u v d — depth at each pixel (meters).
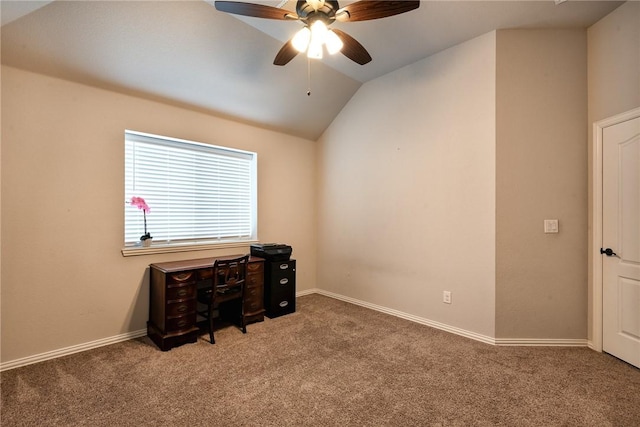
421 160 3.14
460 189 2.84
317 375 2.11
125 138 2.82
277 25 2.58
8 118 2.17
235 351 2.48
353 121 3.89
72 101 2.43
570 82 2.54
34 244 2.28
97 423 1.62
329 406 1.77
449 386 1.97
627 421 1.63
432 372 2.15
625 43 2.23
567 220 2.54
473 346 2.57
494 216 2.60
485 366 2.22
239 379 2.05
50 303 2.34
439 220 2.99
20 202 2.22
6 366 2.16
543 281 2.56
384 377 2.08
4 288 2.17
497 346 2.56
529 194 2.57
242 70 2.96
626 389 1.92
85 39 2.24
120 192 2.69
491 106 2.62
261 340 2.70
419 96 3.16
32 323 2.27
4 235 2.16
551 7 2.28
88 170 2.51
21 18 1.97
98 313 2.57
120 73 2.55
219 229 3.54
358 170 3.83
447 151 2.93
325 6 1.77
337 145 4.12
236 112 3.44
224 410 1.73
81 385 1.97
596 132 2.46
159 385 1.98
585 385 1.97
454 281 2.88
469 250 2.77
